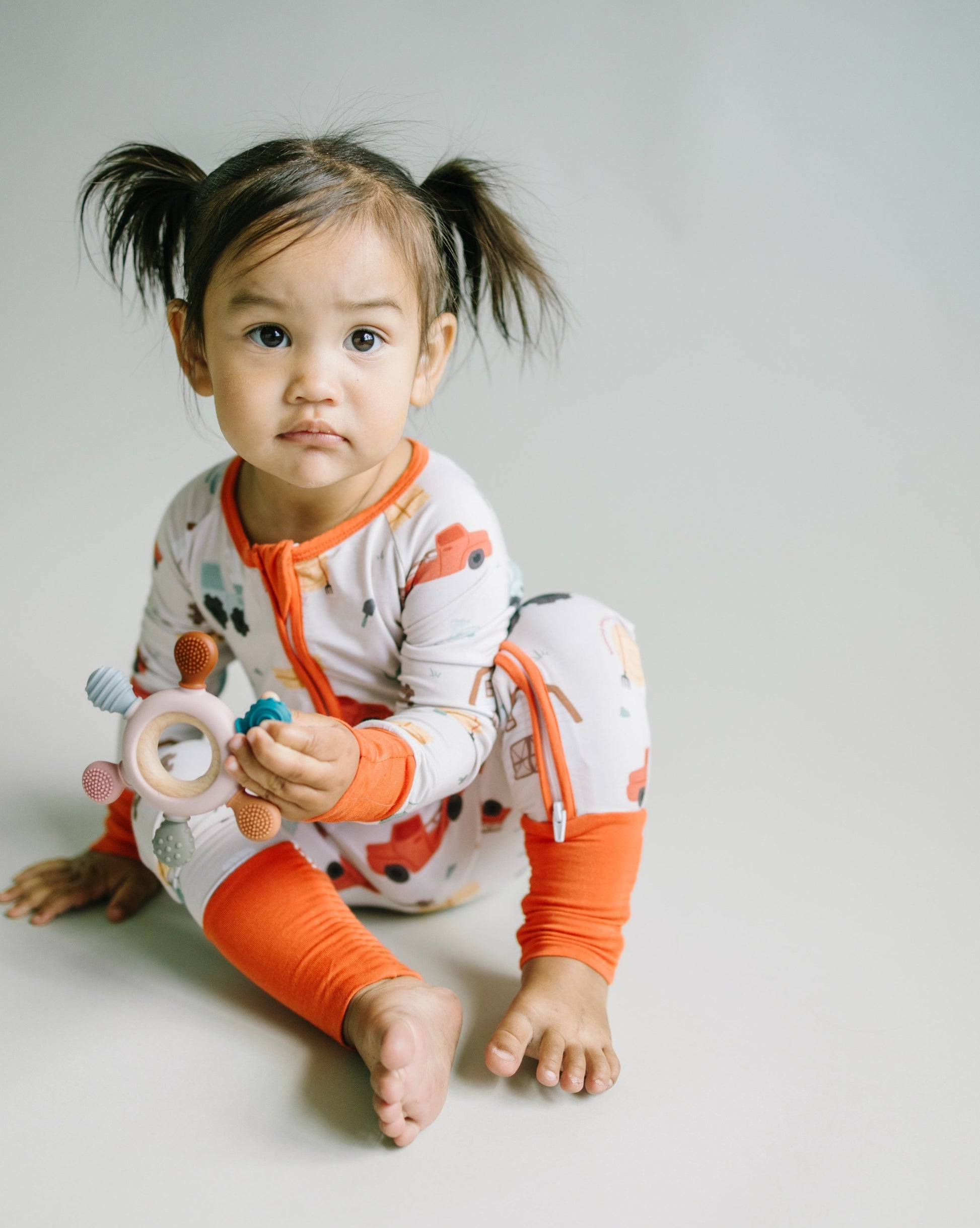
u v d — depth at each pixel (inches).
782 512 87.3
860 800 58.7
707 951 47.7
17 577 76.5
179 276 48.8
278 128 66.1
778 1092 40.5
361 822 39.9
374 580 44.4
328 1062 41.4
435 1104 38.4
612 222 101.3
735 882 52.2
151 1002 44.1
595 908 44.3
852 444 93.7
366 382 40.2
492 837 48.4
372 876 47.9
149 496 85.2
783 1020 43.9
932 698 67.9
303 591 44.6
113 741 61.6
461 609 44.3
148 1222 34.8
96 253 93.6
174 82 94.7
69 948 47.1
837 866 53.4
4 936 47.5
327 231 39.4
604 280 101.7
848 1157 37.9
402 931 49.1
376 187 41.3
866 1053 42.3
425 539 44.1
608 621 46.8
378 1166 37.1
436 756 41.6
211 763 42.6
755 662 71.7
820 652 72.7
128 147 47.3
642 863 53.5
